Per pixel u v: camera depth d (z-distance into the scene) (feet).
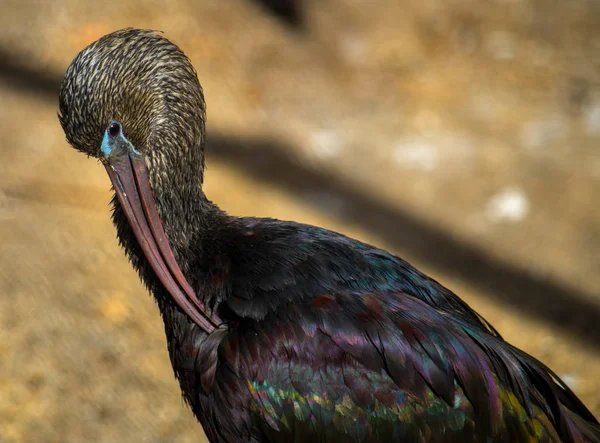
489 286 38.68
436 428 20.95
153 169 23.15
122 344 34.24
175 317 23.17
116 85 22.04
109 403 32.04
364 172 44.60
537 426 21.30
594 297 38.32
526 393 21.33
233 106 47.65
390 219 41.83
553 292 38.47
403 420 21.01
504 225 41.91
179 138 23.24
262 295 22.06
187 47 50.16
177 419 31.73
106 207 40.70
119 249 38.70
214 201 41.27
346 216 41.73
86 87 21.86
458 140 46.75
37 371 32.78
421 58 52.70
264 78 49.75
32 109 45.68
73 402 31.89
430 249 40.42
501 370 21.33
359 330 21.30
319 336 21.40
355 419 21.16
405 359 21.02
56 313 35.06
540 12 56.24
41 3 52.01
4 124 44.62
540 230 41.63
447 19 55.36
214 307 22.71
